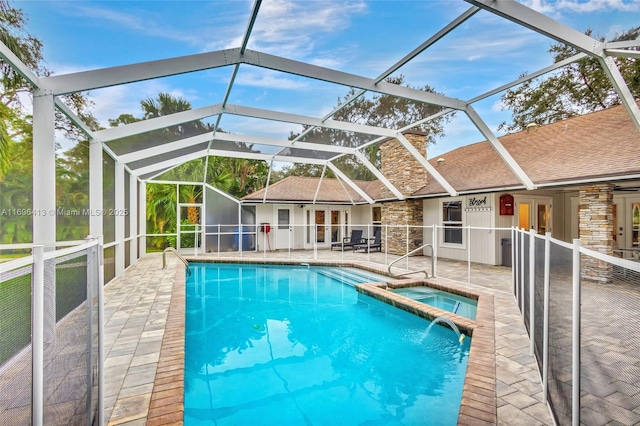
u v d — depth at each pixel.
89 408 2.26
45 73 4.67
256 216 17.42
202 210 16.14
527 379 3.44
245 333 6.43
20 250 5.18
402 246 14.64
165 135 8.80
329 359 5.25
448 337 5.56
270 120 8.52
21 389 1.42
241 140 10.55
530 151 11.27
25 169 5.30
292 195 17.59
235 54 5.32
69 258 1.92
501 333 4.82
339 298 8.92
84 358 2.19
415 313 6.44
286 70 5.69
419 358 5.27
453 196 12.04
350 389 4.32
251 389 4.32
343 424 3.59
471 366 3.68
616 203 11.02
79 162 6.64
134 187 11.76
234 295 9.30
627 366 1.60
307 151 12.60
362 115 8.91
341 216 19.45
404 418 3.67
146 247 15.55
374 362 5.12
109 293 7.33
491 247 11.61
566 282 2.47
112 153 8.48
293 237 18.20
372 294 7.81
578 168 8.56
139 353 4.06
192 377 4.64
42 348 1.52
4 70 4.11
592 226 8.14
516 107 16.23
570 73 13.54
